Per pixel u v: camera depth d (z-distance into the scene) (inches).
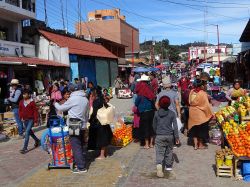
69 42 1393.9
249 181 313.9
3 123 625.9
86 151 435.5
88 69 1434.5
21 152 446.3
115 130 488.7
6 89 881.5
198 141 445.1
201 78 459.8
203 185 304.2
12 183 325.7
